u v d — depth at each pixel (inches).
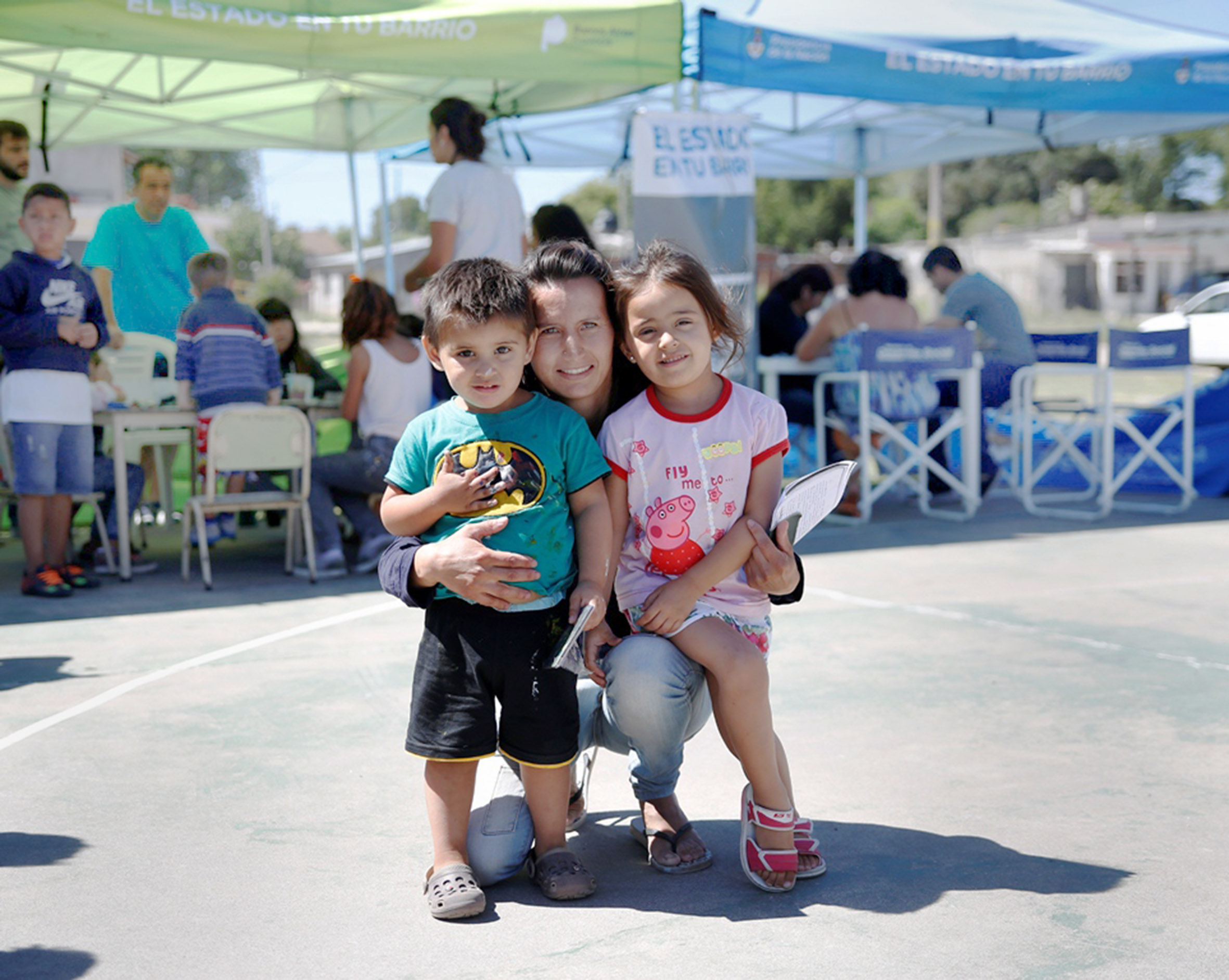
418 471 90.7
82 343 203.9
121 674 155.3
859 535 262.2
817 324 288.8
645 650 90.0
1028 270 1973.4
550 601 89.1
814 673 151.0
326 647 169.8
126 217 263.6
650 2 236.5
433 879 87.7
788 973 77.0
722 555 89.8
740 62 250.5
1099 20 328.8
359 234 429.7
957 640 166.7
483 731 88.5
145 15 202.5
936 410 288.5
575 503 90.4
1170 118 381.1
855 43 265.7
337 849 99.1
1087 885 89.8
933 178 1489.9
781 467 94.7
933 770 116.0
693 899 89.4
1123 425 285.1
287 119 386.9
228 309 228.2
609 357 93.5
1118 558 229.0
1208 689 142.2
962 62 275.7
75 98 331.3
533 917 86.7
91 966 79.1
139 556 241.4
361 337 229.8
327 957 80.3
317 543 228.7
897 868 93.8
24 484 204.5
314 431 255.0
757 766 89.0
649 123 267.1
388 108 390.0
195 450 272.5
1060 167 2337.6
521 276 89.9
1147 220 1940.2
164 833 102.6
